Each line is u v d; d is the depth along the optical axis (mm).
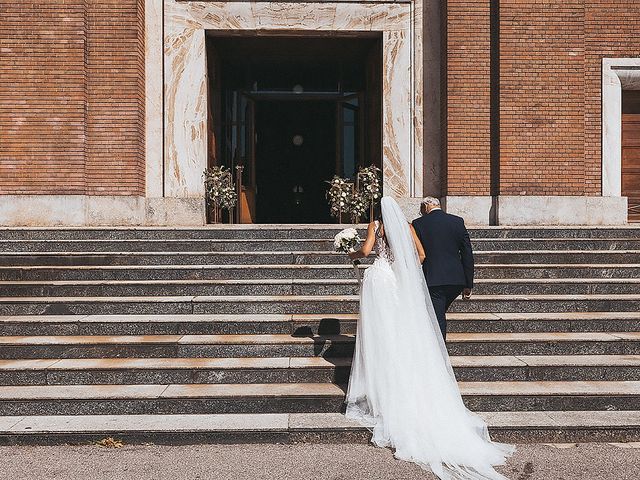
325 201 16422
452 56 11430
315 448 5285
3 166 10898
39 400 5746
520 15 11047
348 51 13859
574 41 11062
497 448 5184
